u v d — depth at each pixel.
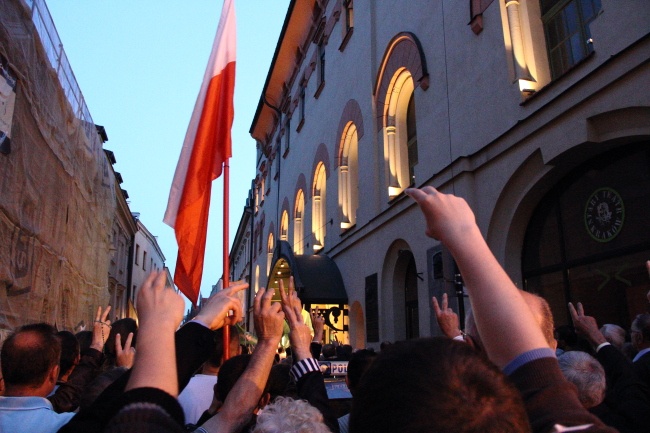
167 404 1.10
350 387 3.08
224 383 2.61
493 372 0.88
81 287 10.49
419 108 11.48
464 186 9.37
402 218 12.02
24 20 6.18
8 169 5.75
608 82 6.47
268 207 31.23
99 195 12.54
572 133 7.05
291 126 25.39
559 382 1.09
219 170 4.53
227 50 4.80
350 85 16.41
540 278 8.32
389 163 13.15
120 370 3.05
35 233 6.80
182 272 4.34
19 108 6.01
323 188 20.02
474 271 1.20
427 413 0.79
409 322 12.47
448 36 10.45
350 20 17.59
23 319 6.48
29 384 2.52
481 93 9.20
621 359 2.98
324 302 15.52
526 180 8.23
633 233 6.66
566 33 7.96
